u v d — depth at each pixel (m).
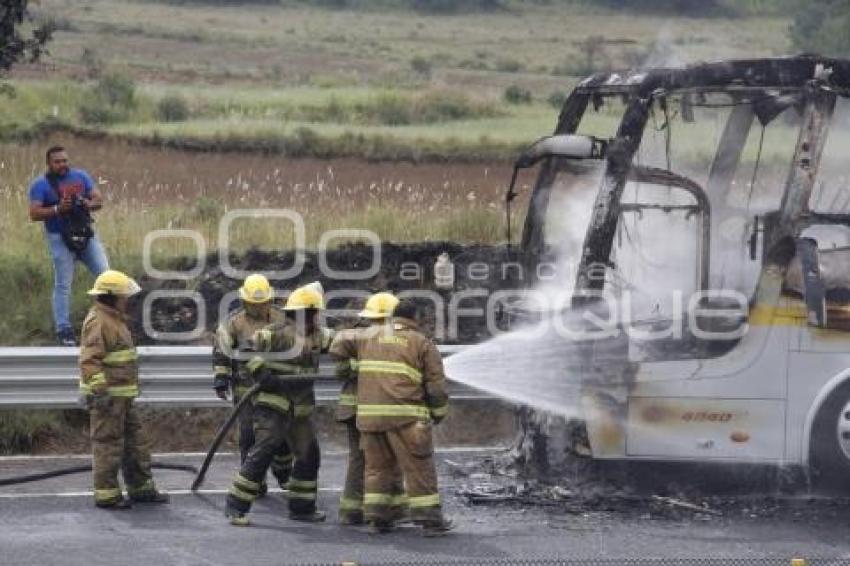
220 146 80.56
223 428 28.69
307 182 67.12
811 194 28.81
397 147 80.81
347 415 27.64
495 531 26.89
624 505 28.98
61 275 37.75
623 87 29.41
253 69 168.88
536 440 30.70
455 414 36.69
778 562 24.47
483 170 76.06
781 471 30.19
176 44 196.12
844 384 28.95
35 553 24.62
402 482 27.61
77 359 33.62
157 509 28.55
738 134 30.27
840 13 136.38
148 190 60.41
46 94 95.81
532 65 192.88
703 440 29.00
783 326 28.91
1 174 57.31
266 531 26.86
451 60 196.88
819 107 28.56
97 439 28.22
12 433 34.22
